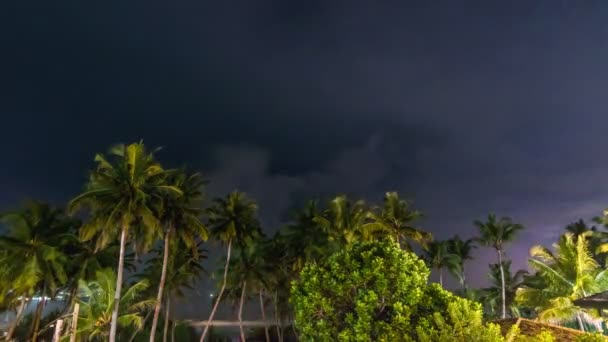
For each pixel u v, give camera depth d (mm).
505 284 72188
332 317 18438
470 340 15164
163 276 40625
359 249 19781
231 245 52875
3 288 40188
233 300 65688
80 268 45969
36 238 41625
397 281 18266
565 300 37250
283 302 72250
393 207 50094
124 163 35688
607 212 52000
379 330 17203
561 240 42625
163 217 39906
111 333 32938
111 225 34469
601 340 13391
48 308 54094
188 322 73188
